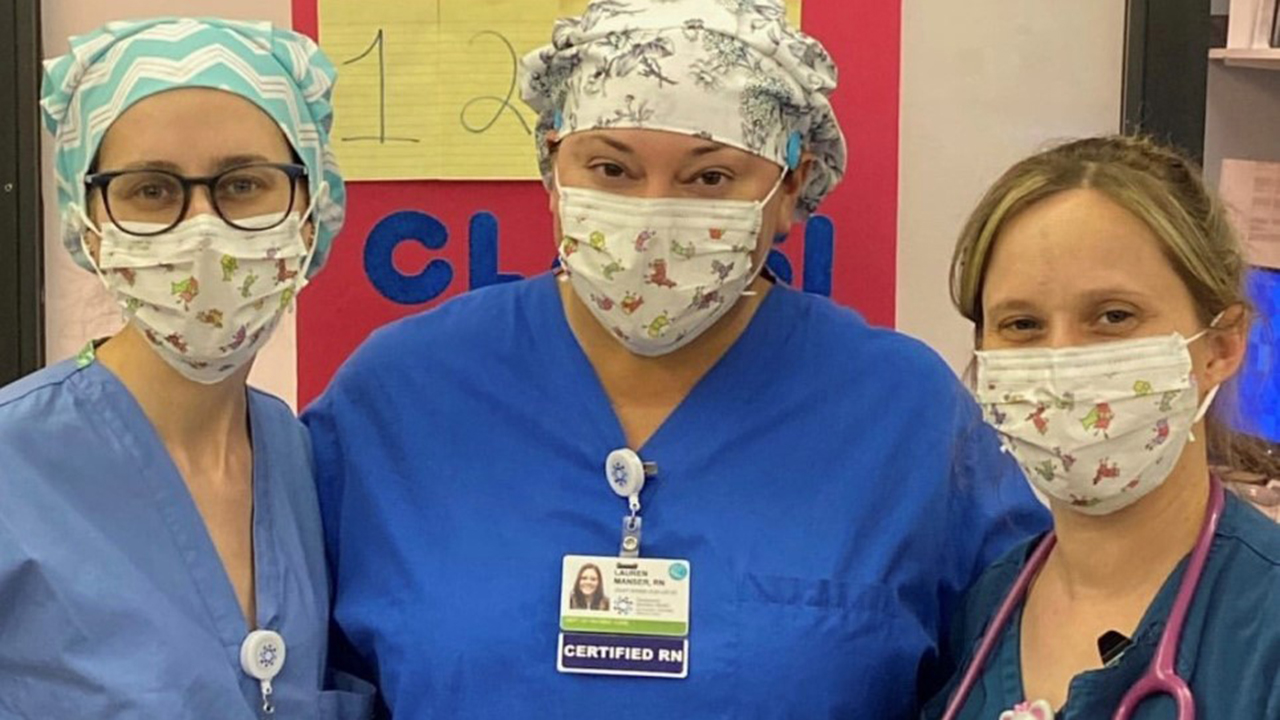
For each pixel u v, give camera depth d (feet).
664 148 4.08
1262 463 3.97
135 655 3.84
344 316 5.48
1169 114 5.16
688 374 4.55
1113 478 3.53
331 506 4.71
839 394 4.55
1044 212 3.56
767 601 4.21
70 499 3.95
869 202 5.35
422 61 5.32
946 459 4.50
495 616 4.22
